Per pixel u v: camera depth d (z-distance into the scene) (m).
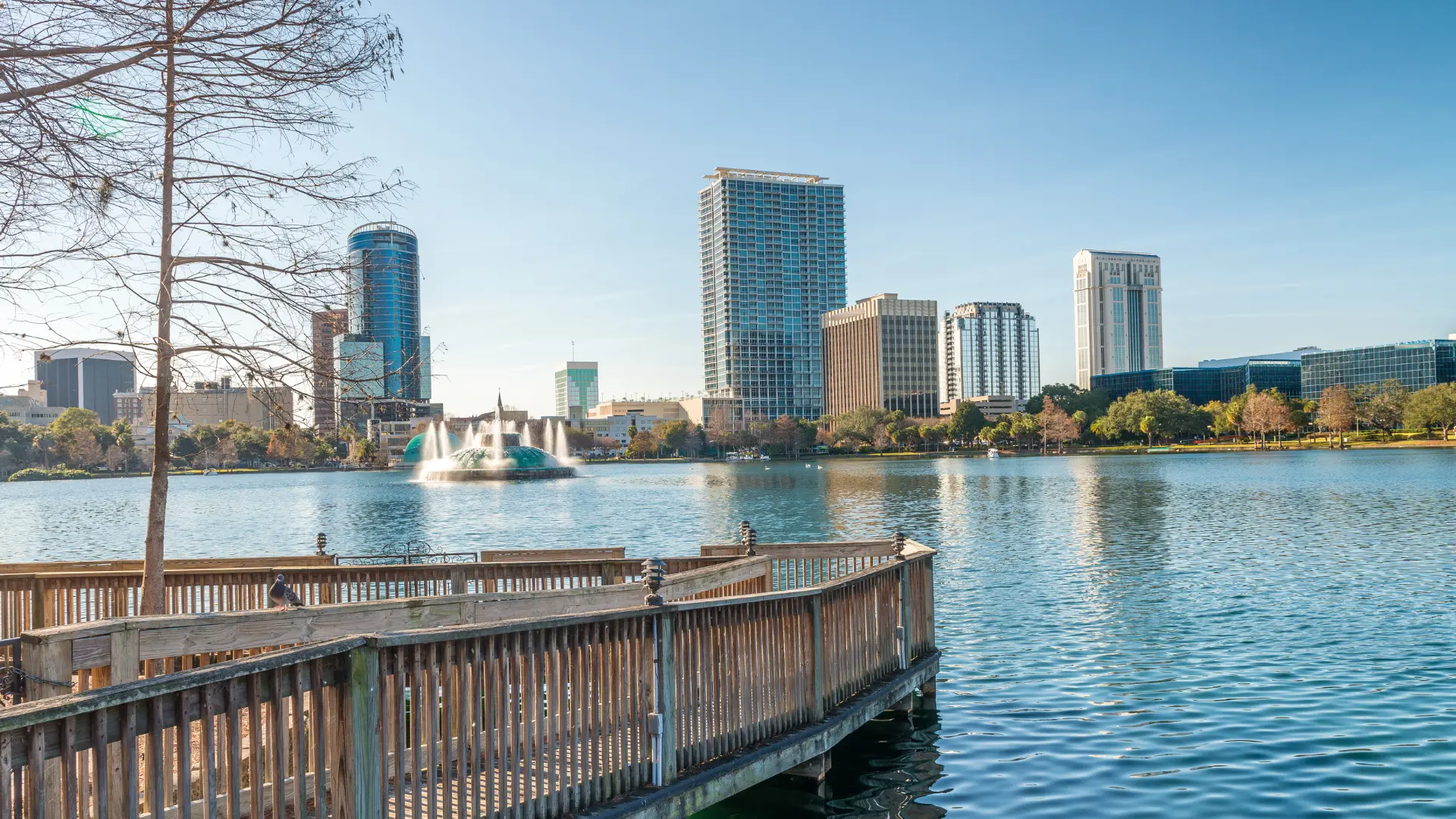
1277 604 20.75
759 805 10.17
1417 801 9.78
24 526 55.66
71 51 7.35
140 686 5.14
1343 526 37.34
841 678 11.51
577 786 7.87
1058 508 51.16
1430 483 63.72
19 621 11.45
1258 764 10.98
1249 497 54.84
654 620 8.69
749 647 9.92
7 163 7.39
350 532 48.22
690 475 135.12
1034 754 11.60
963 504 57.19
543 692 7.76
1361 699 13.37
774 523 47.19
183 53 7.95
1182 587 23.42
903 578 13.22
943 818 9.73
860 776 10.99
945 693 14.40
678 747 8.89
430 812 6.61
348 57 8.74
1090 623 19.23
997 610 20.92
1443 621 18.39
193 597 11.77
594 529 46.91
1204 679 14.77
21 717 4.62
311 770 8.05
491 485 111.94
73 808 4.89
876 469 136.88
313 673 6.02
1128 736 12.14
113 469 177.12
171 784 7.89
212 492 101.31
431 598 8.79
